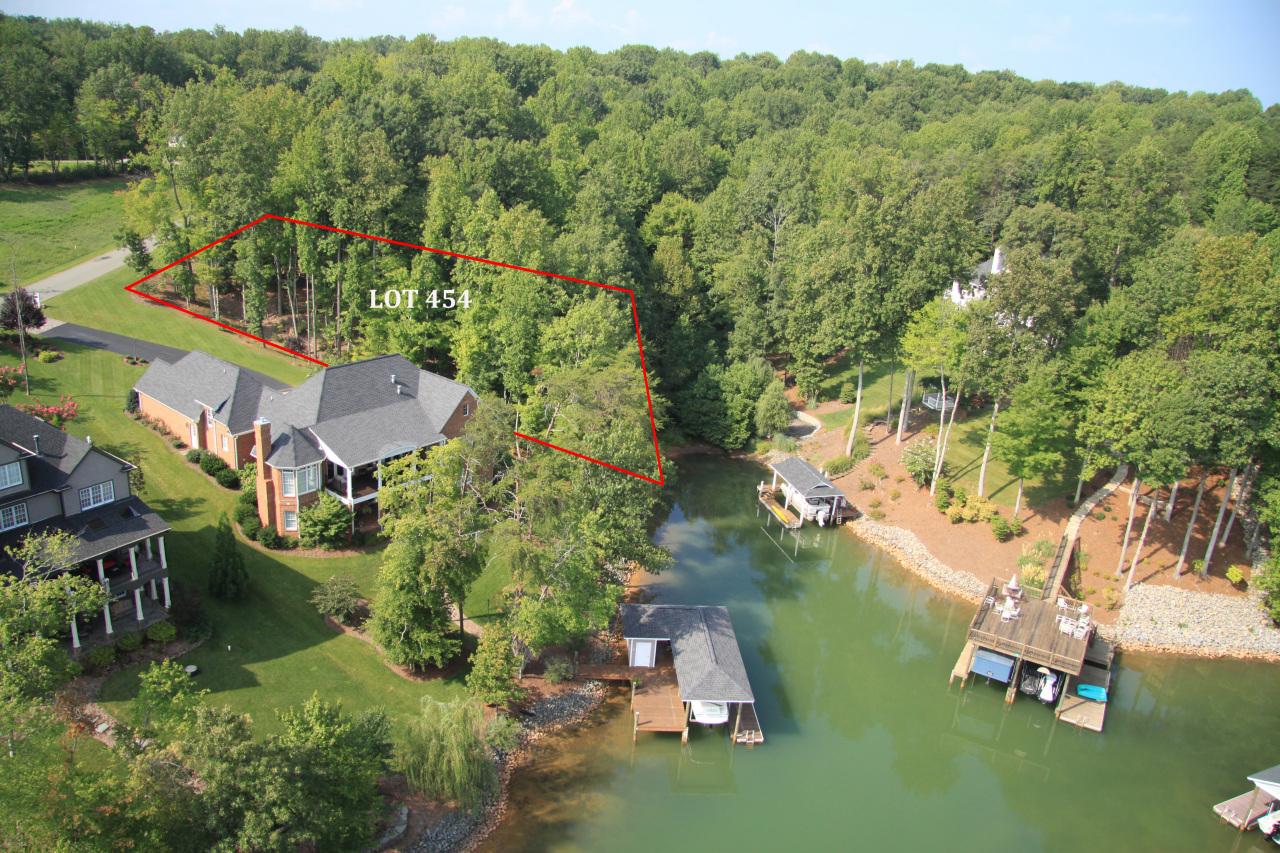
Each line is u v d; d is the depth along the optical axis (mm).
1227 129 119625
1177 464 53438
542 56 179625
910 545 68125
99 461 44000
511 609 47469
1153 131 136625
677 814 40000
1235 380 53188
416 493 47281
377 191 78562
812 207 107188
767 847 38594
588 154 129000
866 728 47875
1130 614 57594
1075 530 64812
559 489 46000
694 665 45656
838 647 55812
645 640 48438
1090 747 47281
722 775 43062
